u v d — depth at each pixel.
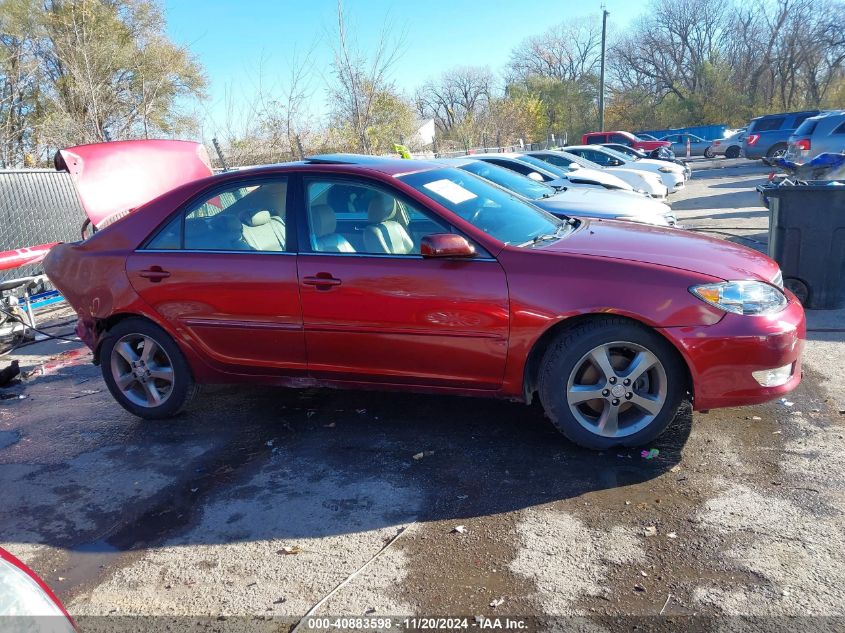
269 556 3.07
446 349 3.78
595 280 3.52
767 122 25.31
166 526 3.39
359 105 16.08
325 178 4.12
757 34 51.66
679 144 38.34
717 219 12.32
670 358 3.52
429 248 3.62
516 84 60.56
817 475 3.37
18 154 19.11
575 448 3.84
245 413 4.73
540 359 3.79
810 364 4.86
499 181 8.08
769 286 3.56
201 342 4.33
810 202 5.98
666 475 3.48
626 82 59.34
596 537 3.02
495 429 4.16
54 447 4.43
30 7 18.09
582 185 10.11
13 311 6.82
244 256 4.14
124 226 4.51
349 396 4.87
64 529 3.43
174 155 6.59
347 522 3.29
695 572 2.75
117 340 4.57
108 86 18.56
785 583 2.64
